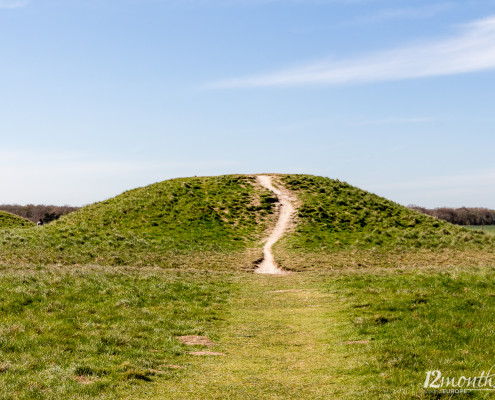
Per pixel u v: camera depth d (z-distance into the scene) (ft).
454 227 193.06
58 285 72.28
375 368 40.65
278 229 177.06
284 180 232.32
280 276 116.78
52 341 45.78
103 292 72.02
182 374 41.06
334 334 55.01
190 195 205.36
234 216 187.21
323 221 185.06
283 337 55.62
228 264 133.59
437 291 67.41
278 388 37.52
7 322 50.55
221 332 58.13
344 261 137.59
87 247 142.82
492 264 136.46
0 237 144.25
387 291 73.92
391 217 195.52
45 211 422.82
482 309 55.98
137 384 37.29
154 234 163.73
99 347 45.78
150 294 76.38
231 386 37.96
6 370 37.35
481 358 40.93
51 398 32.73
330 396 35.42
